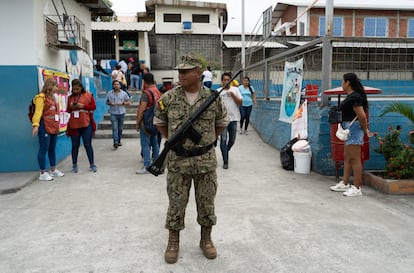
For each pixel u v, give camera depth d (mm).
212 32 25453
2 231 4055
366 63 6758
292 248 3619
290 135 8164
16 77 6469
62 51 8000
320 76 6871
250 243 3729
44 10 6949
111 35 20125
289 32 23359
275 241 3775
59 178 6332
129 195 5355
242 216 4465
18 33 6414
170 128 3289
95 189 5668
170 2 24750
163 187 5781
